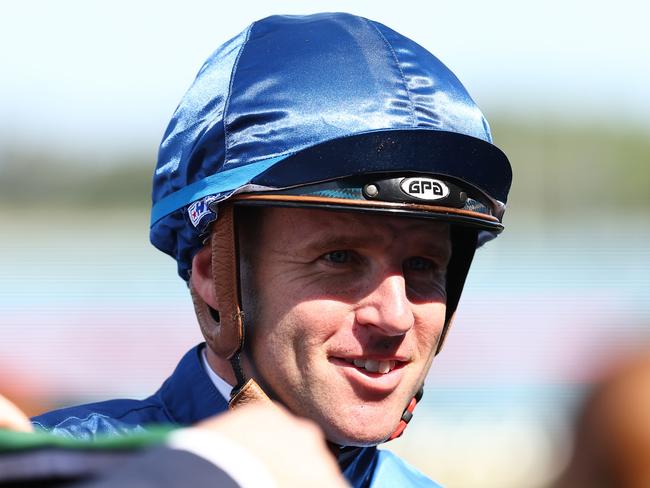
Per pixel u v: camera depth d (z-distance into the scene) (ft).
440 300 13.14
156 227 14.01
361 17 13.66
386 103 12.59
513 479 52.85
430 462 53.72
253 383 12.54
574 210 108.17
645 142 118.21
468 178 12.55
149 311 83.25
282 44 13.16
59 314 83.51
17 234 106.73
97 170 119.03
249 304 12.74
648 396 8.64
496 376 66.59
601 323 78.07
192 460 5.58
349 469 13.94
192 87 13.76
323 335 12.38
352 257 12.48
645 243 99.66
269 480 5.61
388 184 12.09
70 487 5.68
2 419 7.32
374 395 12.50
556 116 118.73
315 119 12.44
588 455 8.87
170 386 14.24
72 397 44.04
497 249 98.12
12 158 118.62
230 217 12.49
